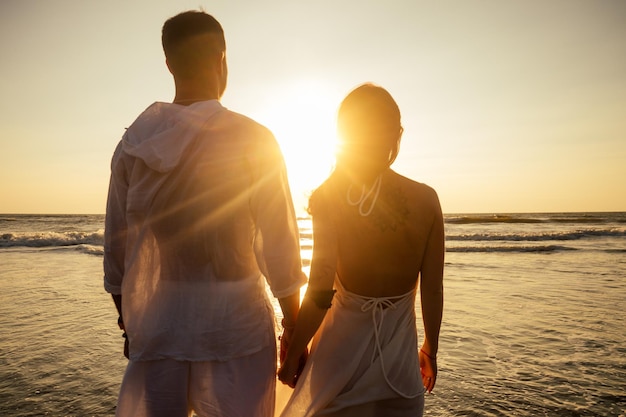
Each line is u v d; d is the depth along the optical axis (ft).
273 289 5.48
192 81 5.47
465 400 12.19
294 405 6.18
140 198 5.20
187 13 5.42
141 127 5.31
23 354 16.05
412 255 5.95
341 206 5.93
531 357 15.87
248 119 5.40
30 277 35.50
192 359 5.19
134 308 5.29
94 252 57.21
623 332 19.25
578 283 33.58
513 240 83.87
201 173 5.13
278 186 5.39
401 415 6.14
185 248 5.18
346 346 6.04
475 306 24.79
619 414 11.37
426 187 6.03
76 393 12.57
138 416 5.34
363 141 5.82
